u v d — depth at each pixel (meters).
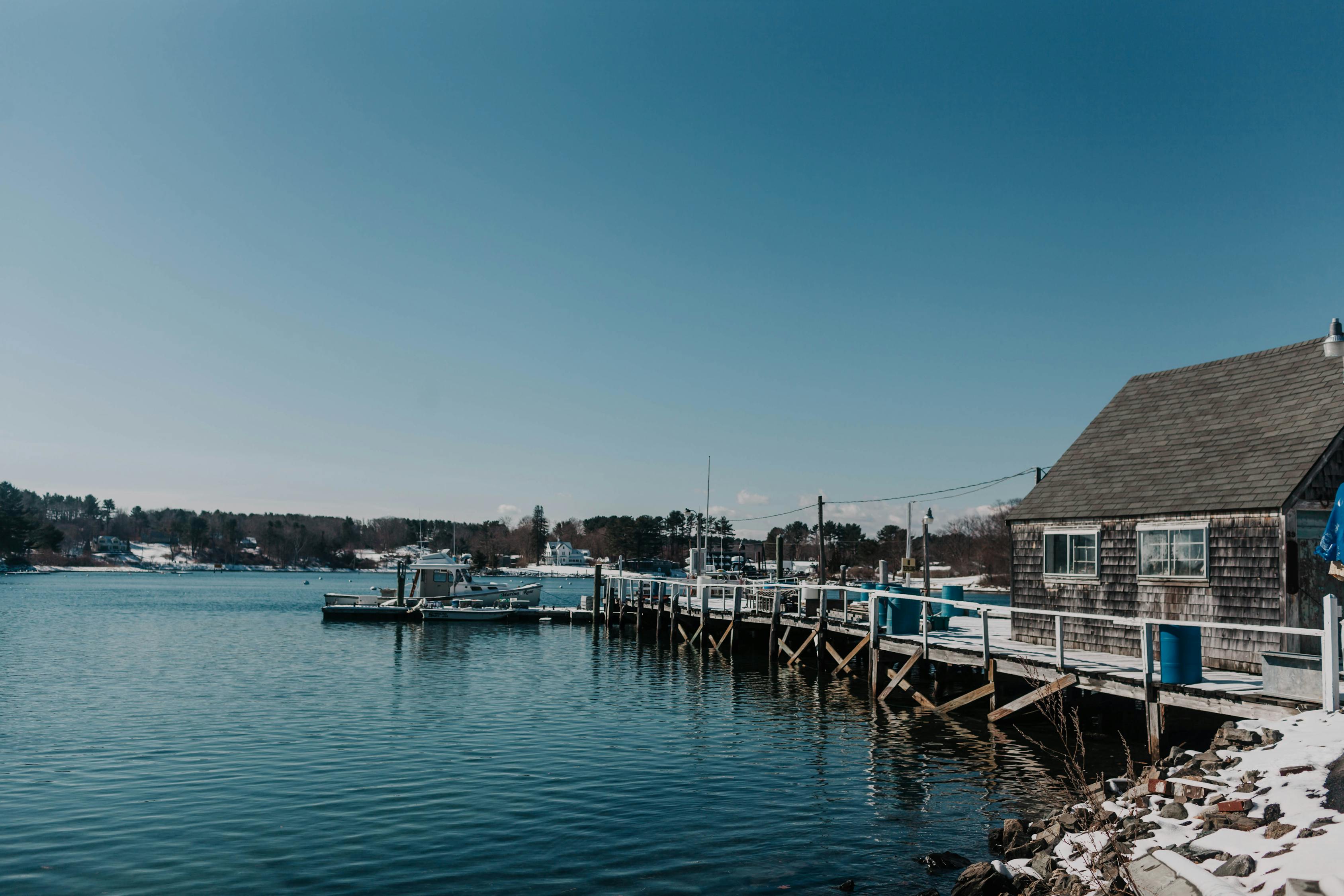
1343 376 17.11
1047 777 13.82
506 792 13.21
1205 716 14.95
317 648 36.53
